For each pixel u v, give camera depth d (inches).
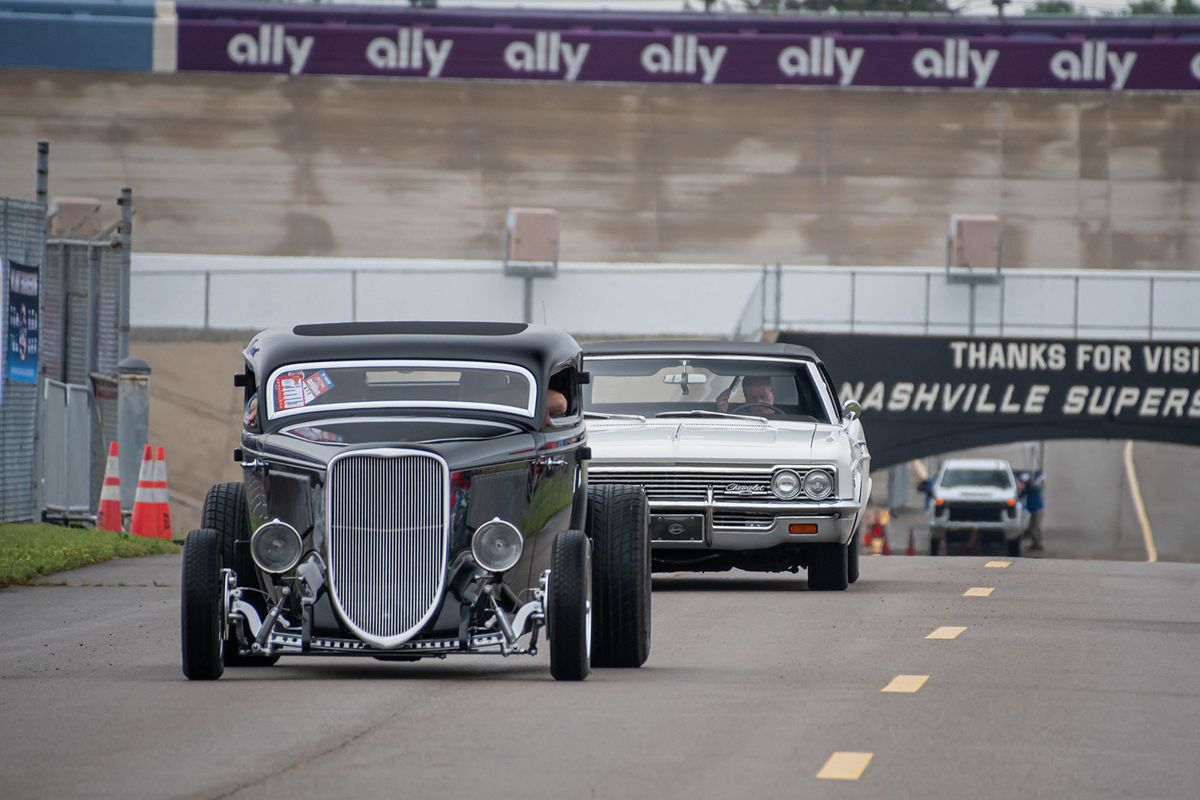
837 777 927.7
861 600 1945.1
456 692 1231.5
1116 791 900.6
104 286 3390.7
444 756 981.2
